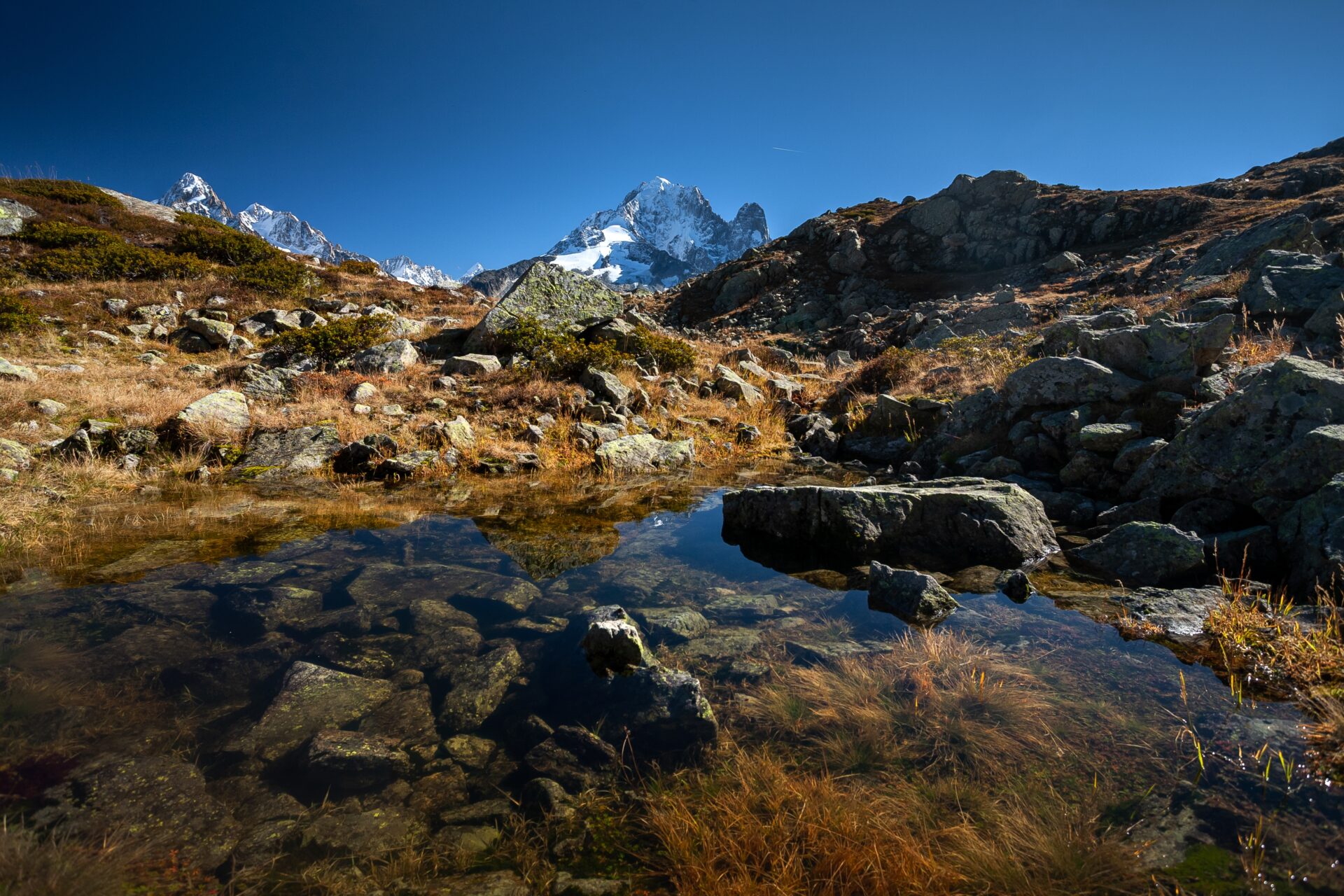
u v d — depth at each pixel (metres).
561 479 10.47
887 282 42.19
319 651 4.37
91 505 8.03
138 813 2.79
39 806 2.79
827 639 4.56
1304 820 2.61
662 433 13.32
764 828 2.70
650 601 5.37
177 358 15.63
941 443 10.98
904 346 27.08
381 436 10.88
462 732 3.53
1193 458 6.77
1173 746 3.15
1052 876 2.42
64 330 16.16
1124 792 2.84
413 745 3.40
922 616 4.90
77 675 3.92
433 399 13.45
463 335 19.12
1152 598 4.99
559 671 4.12
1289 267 11.75
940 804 2.83
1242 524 6.12
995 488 6.89
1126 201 40.53
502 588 5.57
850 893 2.38
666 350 18.19
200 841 2.67
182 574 5.69
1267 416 6.44
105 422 10.23
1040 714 3.48
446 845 2.71
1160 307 14.58
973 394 11.35
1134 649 4.22
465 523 7.75
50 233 24.16
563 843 2.71
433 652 4.38
